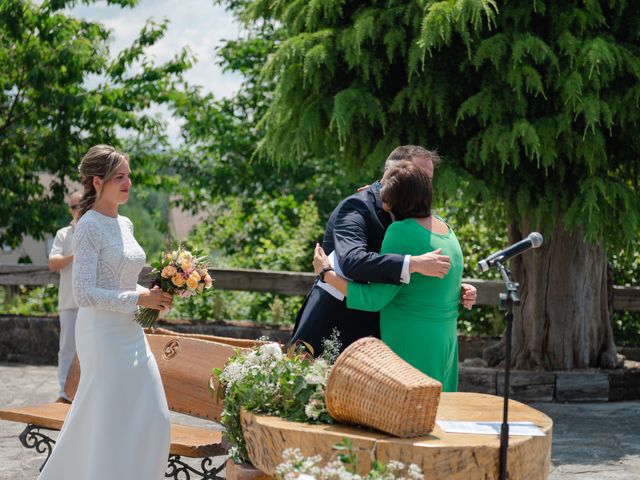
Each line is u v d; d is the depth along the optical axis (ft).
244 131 57.52
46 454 18.34
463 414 10.61
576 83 20.33
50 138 41.50
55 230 42.91
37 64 40.11
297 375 10.43
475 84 22.31
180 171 60.08
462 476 8.87
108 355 12.60
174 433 13.92
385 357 9.61
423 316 12.05
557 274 25.30
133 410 12.62
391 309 12.15
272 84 55.62
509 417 10.47
